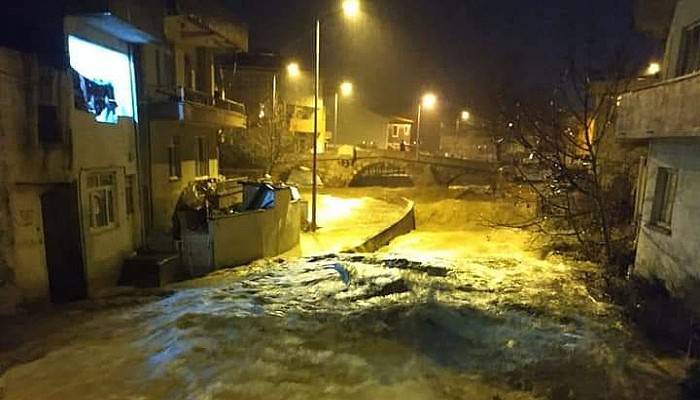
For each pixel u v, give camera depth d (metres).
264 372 6.56
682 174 9.32
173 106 14.69
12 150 9.30
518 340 7.65
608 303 9.67
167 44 16.22
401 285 10.87
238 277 12.59
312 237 19.62
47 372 6.69
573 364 6.75
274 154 37.91
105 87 12.56
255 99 45.84
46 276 10.30
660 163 10.36
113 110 12.94
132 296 10.98
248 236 14.75
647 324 8.22
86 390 6.17
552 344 7.48
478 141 65.25
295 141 46.09
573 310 9.13
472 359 6.99
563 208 17.09
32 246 9.91
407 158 45.94
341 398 5.89
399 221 22.91
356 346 7.46
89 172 11.57
